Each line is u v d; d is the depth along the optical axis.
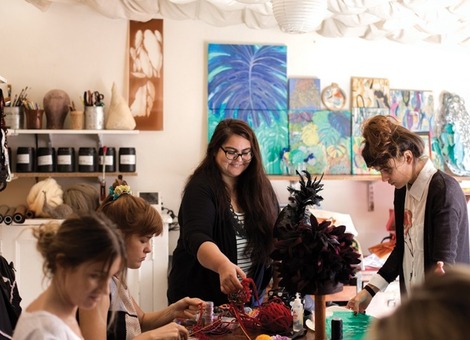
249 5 4.16
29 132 4.46
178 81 4.83
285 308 2.41
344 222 4.45
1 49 4.63
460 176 5.21
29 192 4.50
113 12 4.32
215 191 2.86
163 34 4.80
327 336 2.33
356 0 3.81
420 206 2.71
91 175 4.55
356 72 5.10
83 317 1.96
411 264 2.76
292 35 4.99
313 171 4.98
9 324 2.26
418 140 2.69
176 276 2.92
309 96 4.99
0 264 2.40
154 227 2.22
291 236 2.22
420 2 3.92
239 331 2.40
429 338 0.66
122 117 4.56
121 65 4.76
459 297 0.68
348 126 5.05
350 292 4.24
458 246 2.62
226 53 4.87
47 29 4.68
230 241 2.85
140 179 4.81
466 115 5.27
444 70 5.24
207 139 4.86
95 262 1.49
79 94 4.71
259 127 4.92
